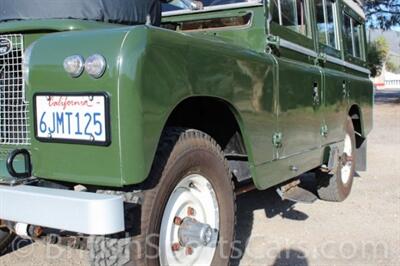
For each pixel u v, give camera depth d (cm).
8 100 294
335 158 529
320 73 477
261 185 355
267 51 382
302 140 430
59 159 256
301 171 435
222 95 303
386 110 2100
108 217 234
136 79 237
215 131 350
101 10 304
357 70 662
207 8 412
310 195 458
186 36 277
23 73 279
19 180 263
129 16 321
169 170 275
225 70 305
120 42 238
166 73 255
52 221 243
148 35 246
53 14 295
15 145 292
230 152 354
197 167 298
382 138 1236
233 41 396
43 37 267
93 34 250
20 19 300
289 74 397
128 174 239
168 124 319
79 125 246
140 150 241
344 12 605
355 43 667
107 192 261
